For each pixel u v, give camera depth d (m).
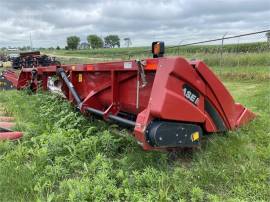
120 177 3.66
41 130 5.55
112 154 4.43
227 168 3.86
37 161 4.14
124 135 4.68
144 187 3.49
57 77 7.32
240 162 4.06
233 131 4.58
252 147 4.57
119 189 3.40
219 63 18.91
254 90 10.28
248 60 18.47
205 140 4.41
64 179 3.80
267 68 16.42
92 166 3.94
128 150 4.43
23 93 9.48
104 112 4.91
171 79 3.57
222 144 4.31
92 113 5.43
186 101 3.69
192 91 3.78
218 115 4.22
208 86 3.97
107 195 3.35
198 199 3.29
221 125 4.31
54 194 3.43
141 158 4.05
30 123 6.05
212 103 4.09
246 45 20.69
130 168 3.90
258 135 4.84
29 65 22.06
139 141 3.65
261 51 19.58
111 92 5.11
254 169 3.83
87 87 6.15
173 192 3.40
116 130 5.03
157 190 3.42
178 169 3.79
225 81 14.11
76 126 5.41
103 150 4.49
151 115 3.57
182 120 3.69
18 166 4.05
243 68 16.80
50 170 3.92
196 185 3.50
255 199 3.31
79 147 4.48
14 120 6.61
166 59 3.63
